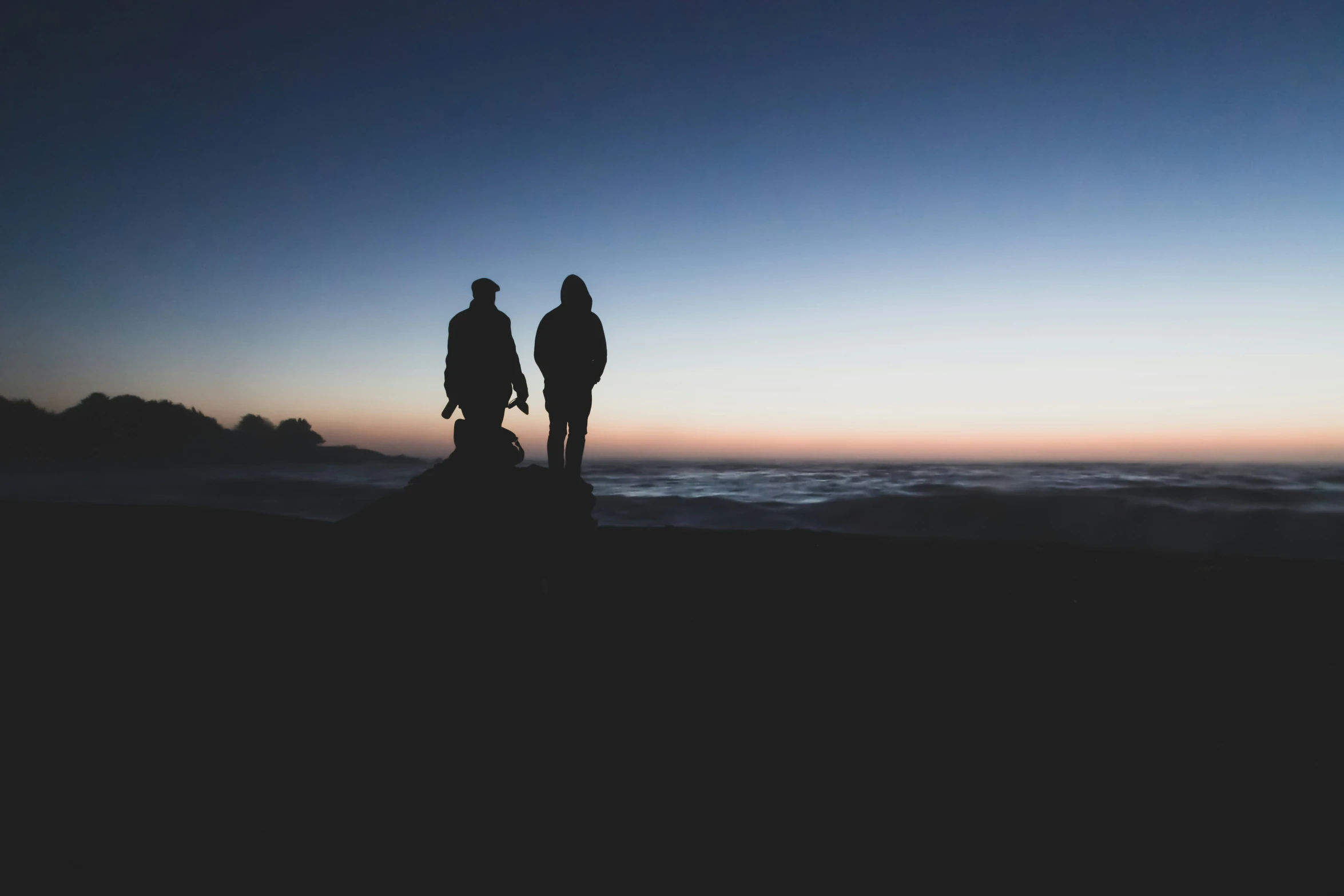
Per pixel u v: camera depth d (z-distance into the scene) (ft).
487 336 13.62
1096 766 8.87
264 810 7.49
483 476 12.68
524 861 6.73
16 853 6.51
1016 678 11.94
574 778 8.45
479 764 8.70
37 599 13.70
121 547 18.17
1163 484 81.10
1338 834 7.24
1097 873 6.60
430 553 11.20
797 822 7.54
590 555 14.03
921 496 65.00
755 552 22.53
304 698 9.97
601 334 15.01
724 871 6.61
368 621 10.46
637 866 6.69
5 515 24.25
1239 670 12.32
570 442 14.89
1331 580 19.31
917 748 9.35
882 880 6.47
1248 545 42.04
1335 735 9.70
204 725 9.30
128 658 10.95
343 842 6.96
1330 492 65.57
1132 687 11.62
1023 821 7.59
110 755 8.48
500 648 10.72
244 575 14.60
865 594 17.67
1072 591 18.22
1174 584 19.07
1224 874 6.57
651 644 13.51
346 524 11.89
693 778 8.49
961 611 16.24
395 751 8.90
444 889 6.25
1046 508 55.67
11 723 9.18
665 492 76.89
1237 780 8.46
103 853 6.57
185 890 6.08
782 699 10.98
